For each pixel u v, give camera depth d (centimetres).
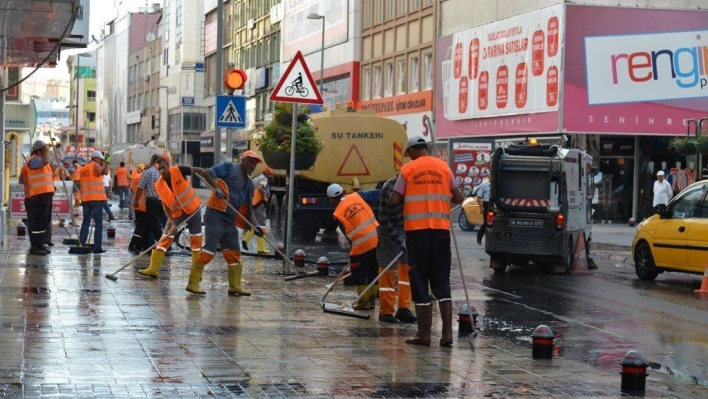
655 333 1509
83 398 913
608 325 1579
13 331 1270
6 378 988
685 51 4881
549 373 1120
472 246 3291
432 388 1012
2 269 2030
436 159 1309
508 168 2370
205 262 1730
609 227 4759
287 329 1379
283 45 8925
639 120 4872
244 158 1769
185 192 1927
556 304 1827
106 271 2042
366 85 7294
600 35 4844
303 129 2406
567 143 4925
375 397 962
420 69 6406
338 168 3284
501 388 1024
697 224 2173
